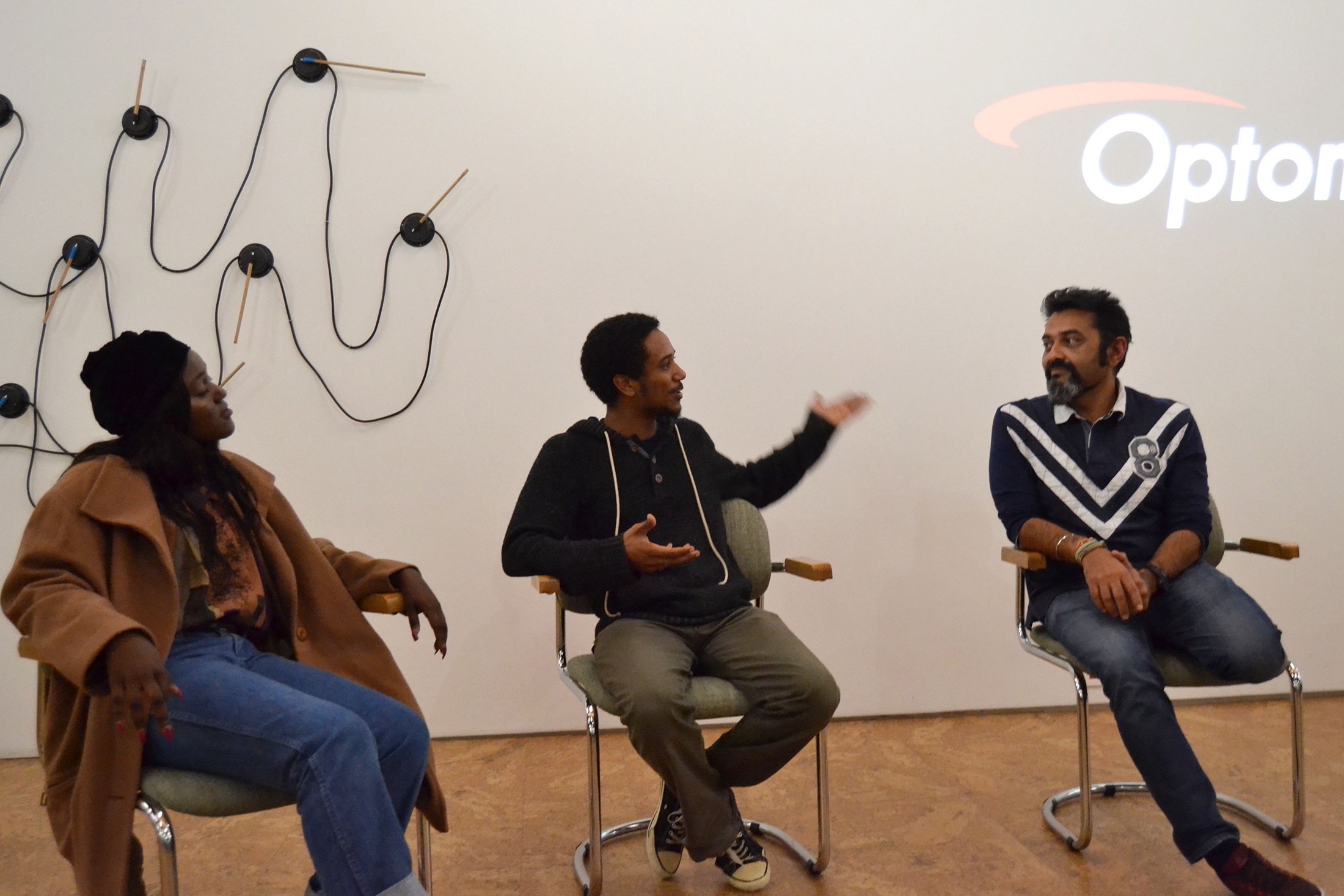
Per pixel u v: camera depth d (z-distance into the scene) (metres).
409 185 2.64
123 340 1.51
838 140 2.76
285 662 1.55
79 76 2.54
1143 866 1.92
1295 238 2.90
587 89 2.69
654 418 2.01
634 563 1.76
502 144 2.67
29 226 2.54
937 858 1.97
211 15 2.57
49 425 2.56
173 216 2.57
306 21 2.60
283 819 2.22
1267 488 2.90
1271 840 2.01
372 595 1.70
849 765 2.48
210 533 1.52
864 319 2.78
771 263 2.75
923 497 2.81
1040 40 2.81
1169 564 1.98
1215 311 2.88
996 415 2.29
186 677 1.40
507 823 2.18
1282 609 2.91
